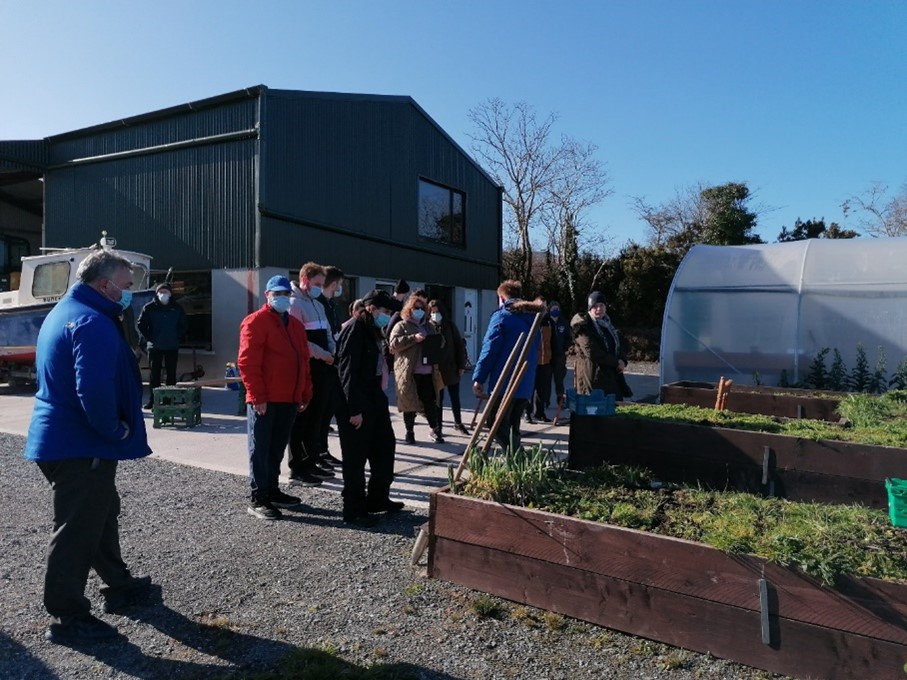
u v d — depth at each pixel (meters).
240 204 13.16
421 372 7.86
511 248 31.14
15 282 15.86
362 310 5.08
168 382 10.85
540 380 9.32
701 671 2.97
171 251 14.06
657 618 3.19
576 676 2.99
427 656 3.18
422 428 9.05
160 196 14.20
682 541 3.13
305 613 3.63
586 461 5.56
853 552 2.98
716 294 10.98
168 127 14.05
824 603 2.80
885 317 9.67
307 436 6.30
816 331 10.12
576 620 3.43
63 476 3.29
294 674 3.01
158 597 3.84
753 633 2.96
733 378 10.70
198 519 5.20
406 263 17.39
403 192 17.22
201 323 13.77
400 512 5.35
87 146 15.25
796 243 11.23
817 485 4.73
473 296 20.78
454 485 4.09
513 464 4.07
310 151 14.11
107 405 3.21
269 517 5.18
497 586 3.71
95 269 3.39
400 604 3.70
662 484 4.50
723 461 5.03
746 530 3.26
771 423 5.59
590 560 3.37
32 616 3.64
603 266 27.47
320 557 4.41
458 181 19.78
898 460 4.48
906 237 10.41
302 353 5.39
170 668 3.12
